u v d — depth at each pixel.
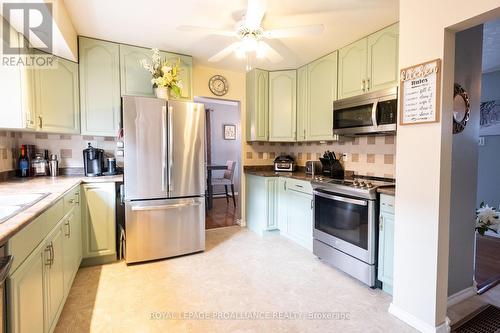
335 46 2.90
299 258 2.86
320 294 2.15
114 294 2.13
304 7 2.12
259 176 3.66
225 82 3.84
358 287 2.27
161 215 2.77
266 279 2.40
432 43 1.62
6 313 1.02
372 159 2.88
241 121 4.01
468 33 1.99
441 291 1.68
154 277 2.42
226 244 3.29
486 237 3.60
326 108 3.15
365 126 2.54
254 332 1.70
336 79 3.00
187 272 2.53
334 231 2.58
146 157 2.67
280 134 3.76
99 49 2.75
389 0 2.02
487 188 3.97
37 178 2.57
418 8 1.69
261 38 2.37
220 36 2.68
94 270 2.54
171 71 2.84
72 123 2.64
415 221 1.74
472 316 1.89
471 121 2.04
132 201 2.65
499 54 3.29
